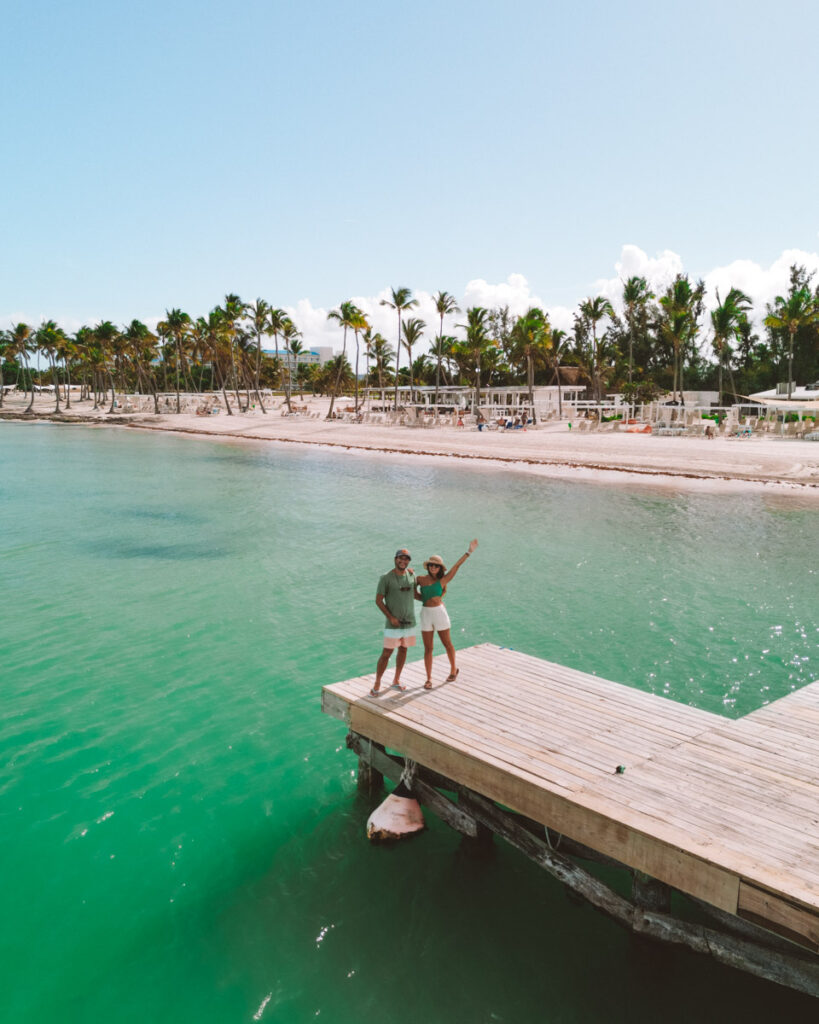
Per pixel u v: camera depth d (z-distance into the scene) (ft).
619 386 277.23
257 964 18.12
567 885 19.84
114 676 36.32
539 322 195.52
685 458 126.31
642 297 235.40
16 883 21.04
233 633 42.75
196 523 79.10
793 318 186.70
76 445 197.16
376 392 369.71
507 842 22.71
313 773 27.40
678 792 18.37
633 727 22.41
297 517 82.64
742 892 14.87
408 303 249.14
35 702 33.32
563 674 27.07
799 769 19.66
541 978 17.80
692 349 278.87
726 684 34.91
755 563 59.11
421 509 87.76
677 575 55.31
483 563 59.57
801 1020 16.70
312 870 21.90
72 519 81.76
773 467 114.11
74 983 17.47
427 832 23.95
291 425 241.96
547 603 48.19
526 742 21.30
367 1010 16.70
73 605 48.24
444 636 25.71
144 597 50.11
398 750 22.98
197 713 32.30
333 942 18.94
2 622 44.65
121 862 22.07
